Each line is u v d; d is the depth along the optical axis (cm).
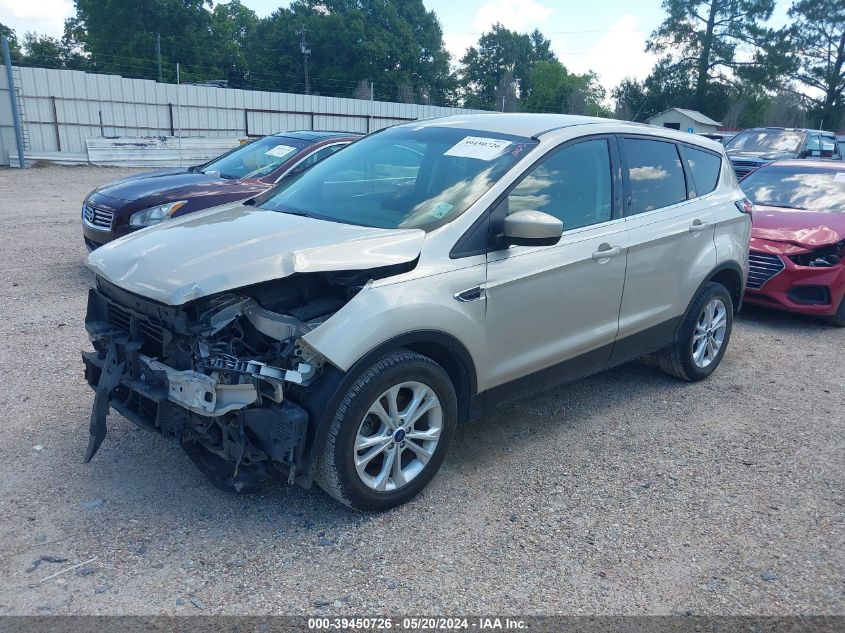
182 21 6288
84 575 310
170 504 366
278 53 6931
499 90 6469
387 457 361
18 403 474
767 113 6209
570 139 445
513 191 403
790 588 322
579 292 438
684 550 348
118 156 2661
